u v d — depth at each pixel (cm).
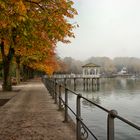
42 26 1575
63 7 1568
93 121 3105
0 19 1245
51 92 2877
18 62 5397
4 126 1282
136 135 2572
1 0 1116
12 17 1243
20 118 1498
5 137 1071
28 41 1791
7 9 1207
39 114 1634
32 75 11500
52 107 1956
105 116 3422
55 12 1560
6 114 1642
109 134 590
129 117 3759
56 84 2106
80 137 984
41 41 1862
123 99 6488
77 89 10494
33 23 1472
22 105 2084
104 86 12531
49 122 1374
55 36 1638
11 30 1550
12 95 3008
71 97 5978
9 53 3472
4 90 3644
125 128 2831
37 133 1134
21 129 1213
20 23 1378
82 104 4628
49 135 1098
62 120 1429
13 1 1168
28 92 3456
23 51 2902
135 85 13200
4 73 3619
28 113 1677
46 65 5681
